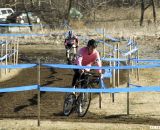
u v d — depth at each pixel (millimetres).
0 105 19422
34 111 18438
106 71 21500
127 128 14781
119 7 78438
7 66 15914
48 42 46562
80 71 16766
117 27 62188
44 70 28438
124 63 29234
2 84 24391
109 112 18391
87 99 17031
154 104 20109
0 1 80812
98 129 14500
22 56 36781
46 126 14906
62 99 20422
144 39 47062
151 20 68625
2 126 14852
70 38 29391
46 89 15578
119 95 21641
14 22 66812
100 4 76938
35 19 67875
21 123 15461
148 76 26953
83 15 73562
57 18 71250
